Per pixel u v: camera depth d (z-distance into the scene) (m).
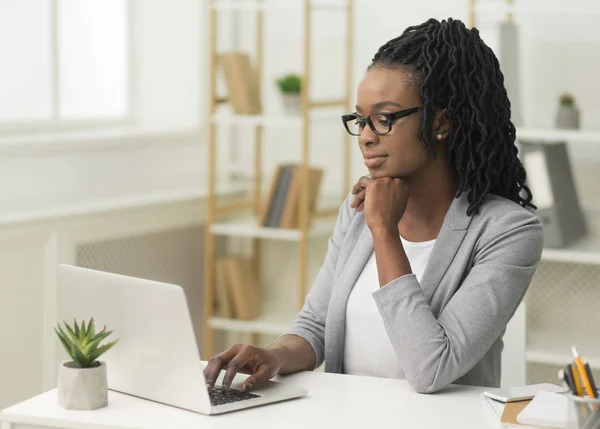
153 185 4.56
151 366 1.99
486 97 2.28
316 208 4.43
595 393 1.74
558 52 4.09
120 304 2.01
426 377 2.08
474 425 1.88
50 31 4.29
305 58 4.12
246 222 4.65
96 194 4.24
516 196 2.42
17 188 3.85
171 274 4.63
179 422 1.87
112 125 4.66
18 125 4.11
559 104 3.87
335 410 1.97
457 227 2.29
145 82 4.82
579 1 4.02
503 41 3.81
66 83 4.42
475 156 2.30
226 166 4.87
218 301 4.61
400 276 2.16
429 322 2.11
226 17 4.75
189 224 4.67
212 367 2.12
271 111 4.75
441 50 2.26
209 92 4.43
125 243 4.34
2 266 3.70
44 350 3.92
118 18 4.70
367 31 4.46
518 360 2.74
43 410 1.94
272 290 4.90
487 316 2.15
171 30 4.77
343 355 2.42
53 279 3.92
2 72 4.08
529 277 2.26
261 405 2.00
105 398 1.97
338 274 2.48
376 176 2.27
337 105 4.34
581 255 3.72
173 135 4.61
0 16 4.05
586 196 4.11
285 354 2.30
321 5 4.29
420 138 2.23
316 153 4.68
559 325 4.24
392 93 2.22
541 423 1.80
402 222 2.40
